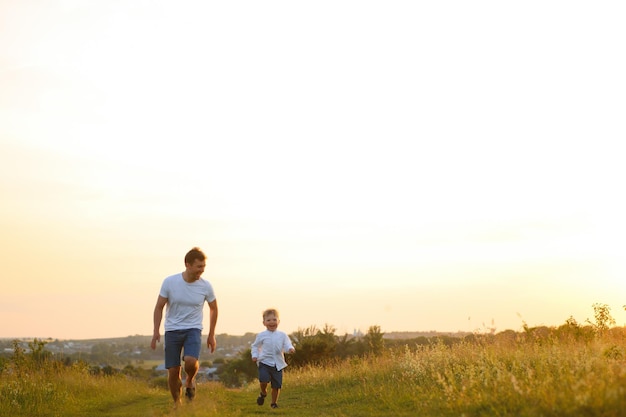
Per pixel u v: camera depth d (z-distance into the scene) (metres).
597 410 6.61
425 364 13.59
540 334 13.98
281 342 12.80
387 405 10.48
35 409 12.43
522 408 7.61
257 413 11.57
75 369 18.34
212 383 26.39
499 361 12.02
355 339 33.81
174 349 10.20
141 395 17.94
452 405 8.62
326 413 10.73
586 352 10.66
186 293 10.15
